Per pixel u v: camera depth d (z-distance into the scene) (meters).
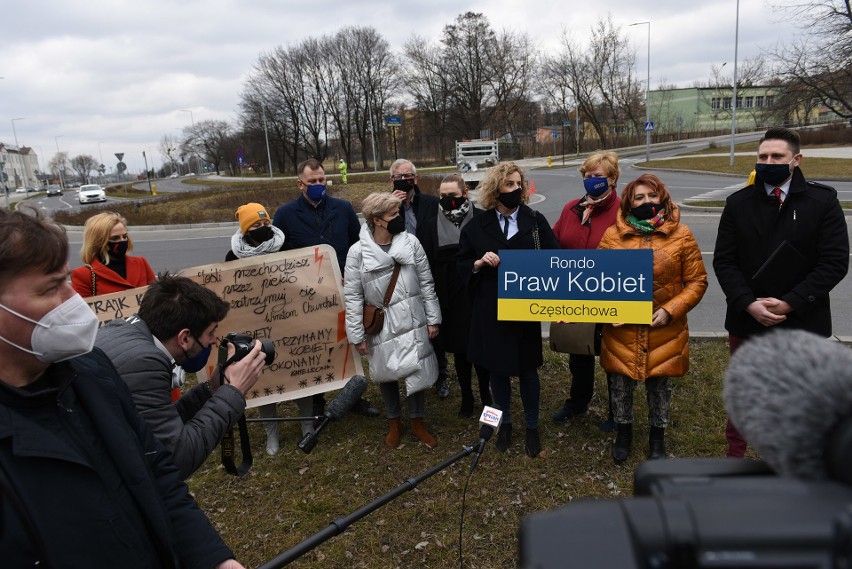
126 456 1.40
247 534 3.25
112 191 51.66
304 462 3.95
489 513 3.27
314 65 59.91
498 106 58.50
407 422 4.46
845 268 2.86
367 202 3.81
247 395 3.97
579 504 0.78
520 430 4.18
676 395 4.50
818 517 0.69
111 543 1.34
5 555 1.16
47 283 1.25
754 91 70.38
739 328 3.13
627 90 59.50
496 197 3.69
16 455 1.20
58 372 1.34
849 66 23.22
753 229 3.02
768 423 0.79
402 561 2.95
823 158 29.44
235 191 30.45
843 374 0.77
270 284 4.01
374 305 3.87
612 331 3.51
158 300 2.09
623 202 3.54
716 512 0.72
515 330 3.64
